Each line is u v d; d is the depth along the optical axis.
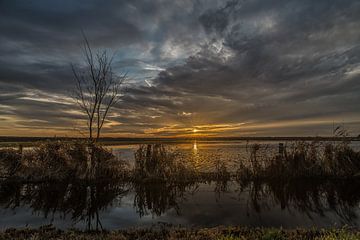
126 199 10.85
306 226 7.61
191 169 14.24
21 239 6.00
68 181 13.32
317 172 13.95
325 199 10.59
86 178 13.32
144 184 13.22
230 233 6.42
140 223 8.01
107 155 14.16
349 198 10.73
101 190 12.20
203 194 11.54
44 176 13.22
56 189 12.27
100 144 14.34
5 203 10.29
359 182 13.30
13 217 8.64
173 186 12.96
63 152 13.73
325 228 7.11
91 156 13.83
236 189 12.36
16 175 13.07
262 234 6.23
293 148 14.58
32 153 13.62
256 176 13.98
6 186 12.61
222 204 10.03
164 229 6.96
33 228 7.19
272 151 15.02
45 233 6.55
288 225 7.74
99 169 13.56
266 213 8.93
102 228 7.55
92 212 9.21
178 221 8.17
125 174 13.71
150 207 9.73
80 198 10.98
